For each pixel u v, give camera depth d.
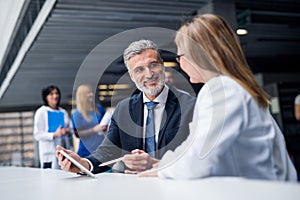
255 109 0.80
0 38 4.61
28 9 3.51
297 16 4.40
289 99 6.27
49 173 1.09
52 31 3.87
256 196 0.43
